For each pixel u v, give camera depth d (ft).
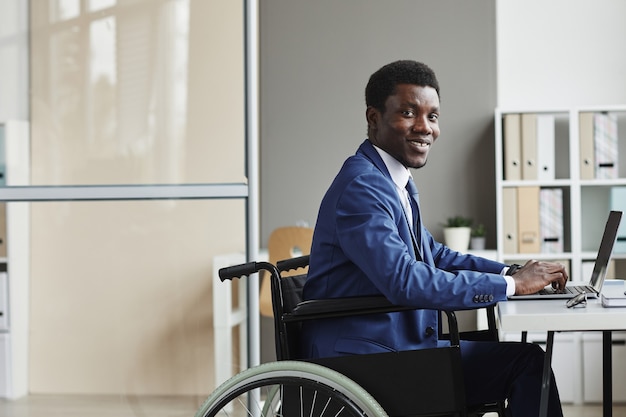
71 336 11.60
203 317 11.60
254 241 11.60
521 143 17.30
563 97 18.29
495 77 18.28
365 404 7.52
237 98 11.60
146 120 11.63
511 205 17.22
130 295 11.60
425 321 8.29
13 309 11.59
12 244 11.56
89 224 11.59
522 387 8.45
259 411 11.33
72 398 11.65
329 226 8.35
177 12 11.63
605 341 9.62
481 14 18.29
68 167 11.62
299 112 18.67
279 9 18.67
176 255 11.60
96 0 11.64
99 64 11.64
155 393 11.64
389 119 8.55
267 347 18.19
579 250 17.08
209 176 11.62
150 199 11.58
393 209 8.20
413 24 18.43
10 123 11.59
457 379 7.70
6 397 11.60
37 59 11.64
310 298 8.46
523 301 8.02
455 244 17.66
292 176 18.74
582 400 16.61
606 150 17.07
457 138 18.37
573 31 18.25
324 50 18.60
